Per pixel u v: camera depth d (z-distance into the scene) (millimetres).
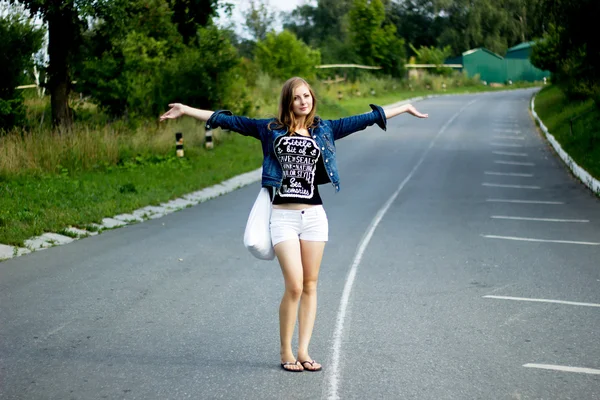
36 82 28359
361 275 8938
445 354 5945
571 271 9312
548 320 7016
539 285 8508
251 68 44281
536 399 4992
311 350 6023
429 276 8922
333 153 5363
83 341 6199
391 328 6688
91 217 12438
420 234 12008
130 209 13789
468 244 11180
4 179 15547
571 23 25109
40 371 5445
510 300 7789
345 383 5250
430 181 19797
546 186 19047
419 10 98562
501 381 5332
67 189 14992
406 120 41312
